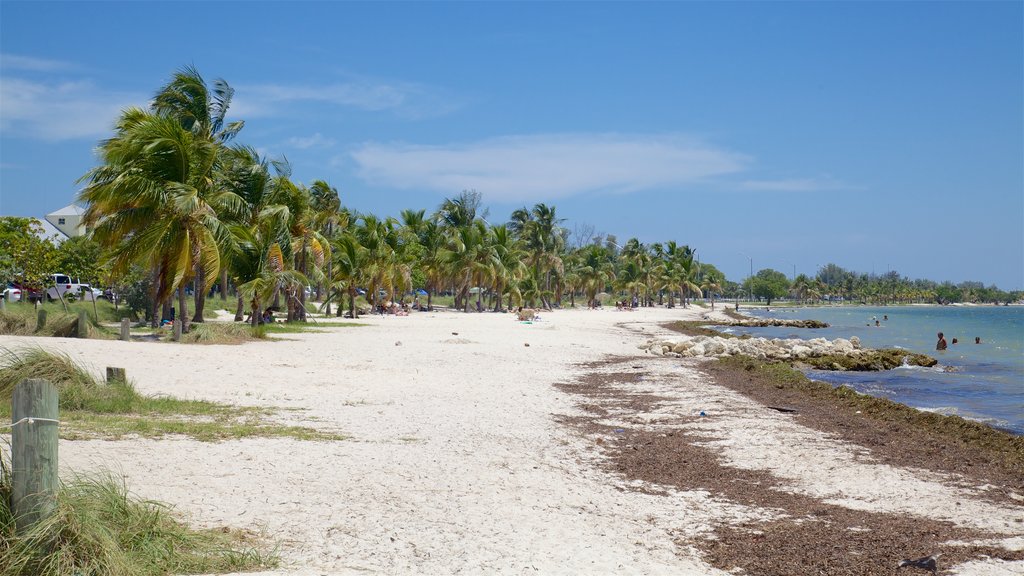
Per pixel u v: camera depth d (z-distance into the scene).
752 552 7.74
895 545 8.08
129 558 5.77
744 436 14.47
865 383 27.08
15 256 37.94
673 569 7.06
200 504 7.83
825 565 7.39
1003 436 14.68
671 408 17.95
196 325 29.33
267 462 10.01
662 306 139.25
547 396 19.34
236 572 6.04
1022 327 77.44
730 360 29.61
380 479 9.59
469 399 17.86
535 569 6.75
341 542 7.08
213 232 28.52
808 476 11.38
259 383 18.09
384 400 16.86
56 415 5.76
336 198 50.81
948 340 54.53
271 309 40.91
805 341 44.06
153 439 10.84
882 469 11.94
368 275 58.12
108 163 27.22
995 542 8.29
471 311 81.00
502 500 9.09
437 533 7.60
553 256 99.50
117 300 47.28
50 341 22.81
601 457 12.24
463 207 87.38
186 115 32.66
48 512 5.64
